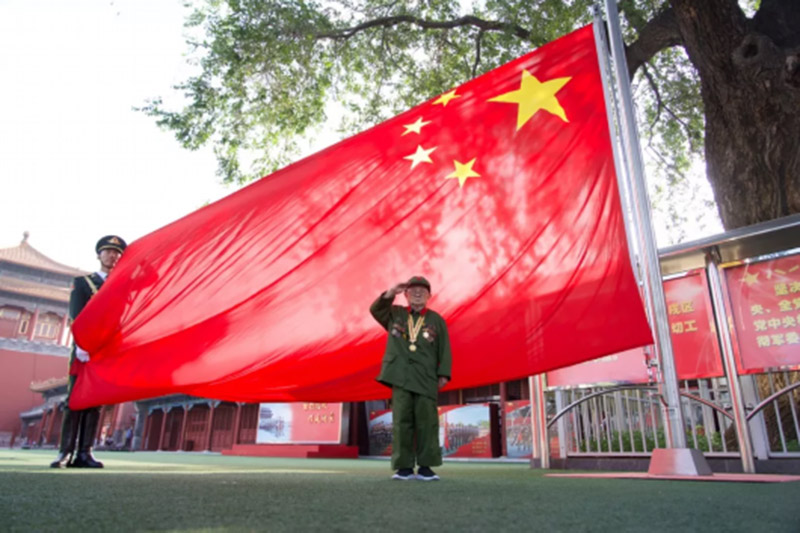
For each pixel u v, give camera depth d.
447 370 4.27
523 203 5.72
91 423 5.78
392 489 3.11
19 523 1.63
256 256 6.85
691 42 7.93
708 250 5.67
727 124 7.81
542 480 4.05
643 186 4.77
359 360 5.97
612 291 4.75
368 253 6.38
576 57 6.23
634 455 6.20
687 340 5.79
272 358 6.25
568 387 6.72
